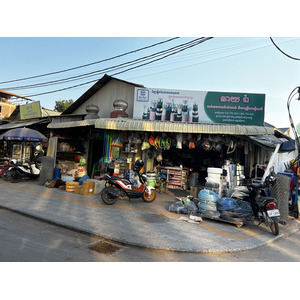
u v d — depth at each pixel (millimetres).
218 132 8484
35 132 11445
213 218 6316
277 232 5586
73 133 12266
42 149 13641
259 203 6156
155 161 11398
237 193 7227
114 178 7781
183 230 5430
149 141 9945
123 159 10344
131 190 7816
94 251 4168
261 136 10242
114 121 9172
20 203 6996
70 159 12070
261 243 5027
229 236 5285
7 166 11867
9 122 17328
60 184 9961
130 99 11961
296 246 5152
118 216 6285
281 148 8766
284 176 7273
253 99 9508
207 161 11891
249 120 9500
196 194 8703
